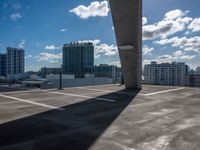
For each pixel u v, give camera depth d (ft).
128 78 71.56
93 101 44.24
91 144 19.02
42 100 44.83
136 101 44.60
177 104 40.96
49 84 90.22
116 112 33.14
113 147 18.34
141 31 65.16
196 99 47.62
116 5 61.72
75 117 29.50
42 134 21.76
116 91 63.57
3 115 30.25
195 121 27.43
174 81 278.67
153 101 44.62
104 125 25.40
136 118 29.09
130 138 20.63
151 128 24.12
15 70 298.35
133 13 60.64
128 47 65.21
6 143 19.17
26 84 104.27
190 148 18.17
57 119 28.27
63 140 20.04
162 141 19.81
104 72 241.35
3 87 80.18
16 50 298.97
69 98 48.16
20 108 35.70
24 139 20.24
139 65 68.33
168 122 26.89
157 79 291.99
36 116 29.91
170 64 283.38
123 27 63.82
